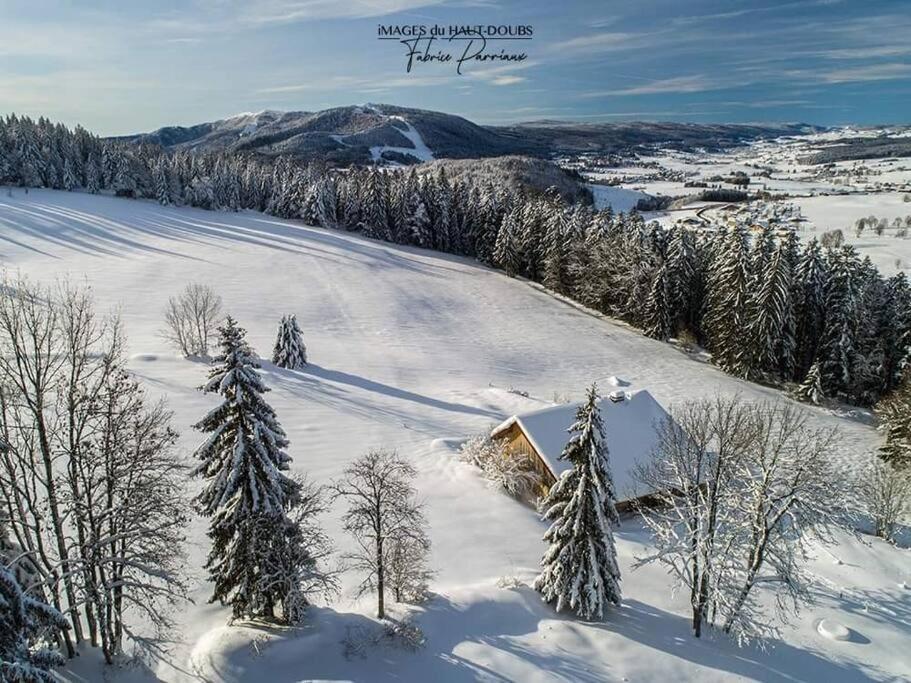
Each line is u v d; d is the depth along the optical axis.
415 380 51.59
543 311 76.75
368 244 100.50
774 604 23.55
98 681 16.11
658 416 33.69
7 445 15.38
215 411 17.47
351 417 41.44
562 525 20.97
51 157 110.38
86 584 15.81
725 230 69.94
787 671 19.48
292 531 18.22
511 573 24.30
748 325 57.78
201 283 71.31
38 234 82.31
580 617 21.09
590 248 80.69
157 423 18.89
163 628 18.80
